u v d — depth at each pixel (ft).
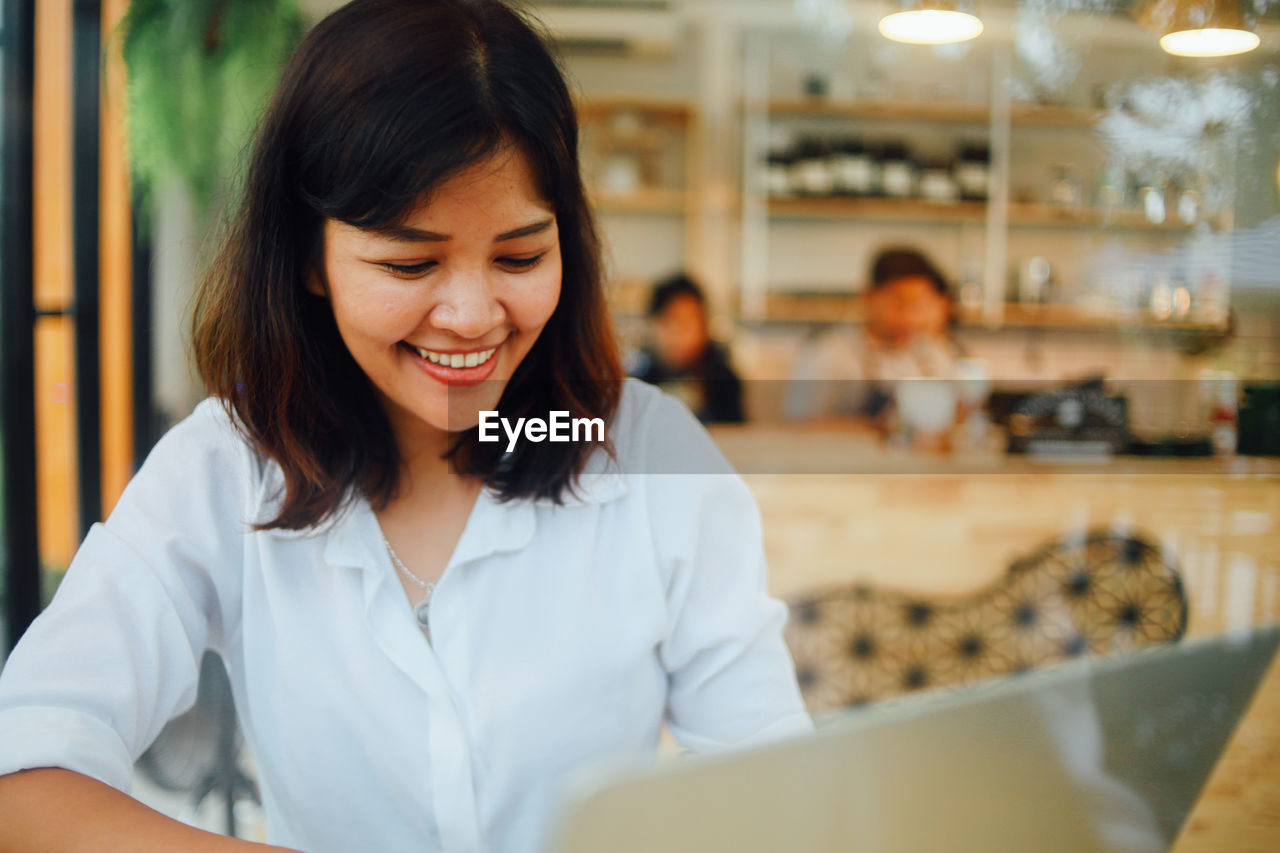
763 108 14.90
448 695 2.05
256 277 1.96
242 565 2.18
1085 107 13.14
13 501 4.69
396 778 2.09
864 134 15.12
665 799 1.17
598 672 2.15
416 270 1.73
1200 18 8.14
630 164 14.93
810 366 12.24
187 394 6.58
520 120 1.67
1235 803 2.37
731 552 2.33
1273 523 6.74
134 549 2.07
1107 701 1.42
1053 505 7.59
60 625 1.94
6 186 4.67
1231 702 1.44
